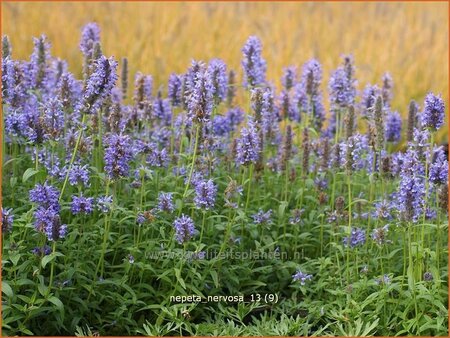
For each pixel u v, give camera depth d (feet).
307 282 31.17
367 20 71.77
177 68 58.29
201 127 32.53
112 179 27.76
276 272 32.45
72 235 27.81
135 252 29.30
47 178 28.78
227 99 38.01
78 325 28.09
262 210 32.96
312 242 34.42
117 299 28.25
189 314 29.12
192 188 31.65
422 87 59.52
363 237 30.81
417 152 31.22
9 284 26.05
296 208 34.01
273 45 63.00
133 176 32.89
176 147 35.76
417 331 26.86
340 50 65.05
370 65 60.80
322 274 31.19
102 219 28.81
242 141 30.48
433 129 28.19
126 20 64.08
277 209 35.76
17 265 27.78
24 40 59.72
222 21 67.36
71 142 30.73
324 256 33.68
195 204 28.73
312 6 73.05
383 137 31.27
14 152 31.22
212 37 62.85
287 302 30.76
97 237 29.89
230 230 29.84
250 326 28.53
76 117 31.81
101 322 27.91
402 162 32.17
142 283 28.84
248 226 31.78
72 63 58.49
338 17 71.77
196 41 63.21
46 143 30.63
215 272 29.09
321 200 33.09
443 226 28.76
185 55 60.75
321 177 34.60
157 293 29.14
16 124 29.91
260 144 33.60
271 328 28.22
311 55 61.98
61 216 30.17
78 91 35.63
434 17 71.72
